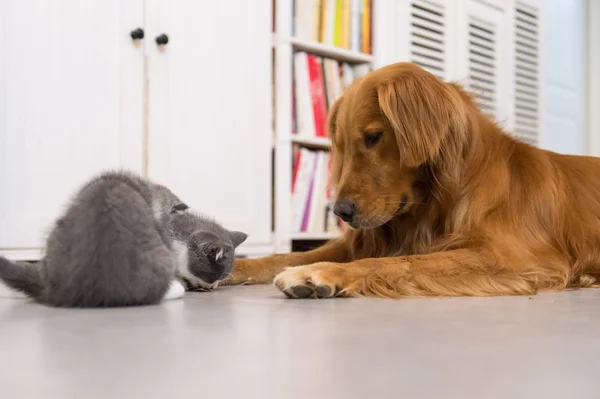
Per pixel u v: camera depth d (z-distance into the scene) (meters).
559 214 2.01
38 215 2.28
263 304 1.45
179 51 2.65
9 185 2.22
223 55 2.79
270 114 2.97
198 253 1.67
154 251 1.41
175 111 2.64
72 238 1.37
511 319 1.22
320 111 3.21
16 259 2.24
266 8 2.93
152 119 2.58
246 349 0.92
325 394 0.67
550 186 2.00
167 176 2.63
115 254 1.36
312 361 0.84
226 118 2.81
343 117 1.88
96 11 2.40
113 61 2.45
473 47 3.83
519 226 1.88
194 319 1.22
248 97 2.89
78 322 1.18
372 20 3.45
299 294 1.56
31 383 0.72
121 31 2.47
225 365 0.81
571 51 5.26
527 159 2.04
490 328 1.11
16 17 2.21
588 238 2.05
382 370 0.78
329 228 3.25
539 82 4.42
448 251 1.75
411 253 1.93
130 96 2.51
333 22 3.27
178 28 2.64
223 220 2.82
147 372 0.78
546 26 4.46
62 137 2.33
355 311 1.33
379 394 0.67
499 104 4.05
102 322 1.18
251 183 2.91
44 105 2.29
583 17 5.34
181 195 2.68
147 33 2.54
